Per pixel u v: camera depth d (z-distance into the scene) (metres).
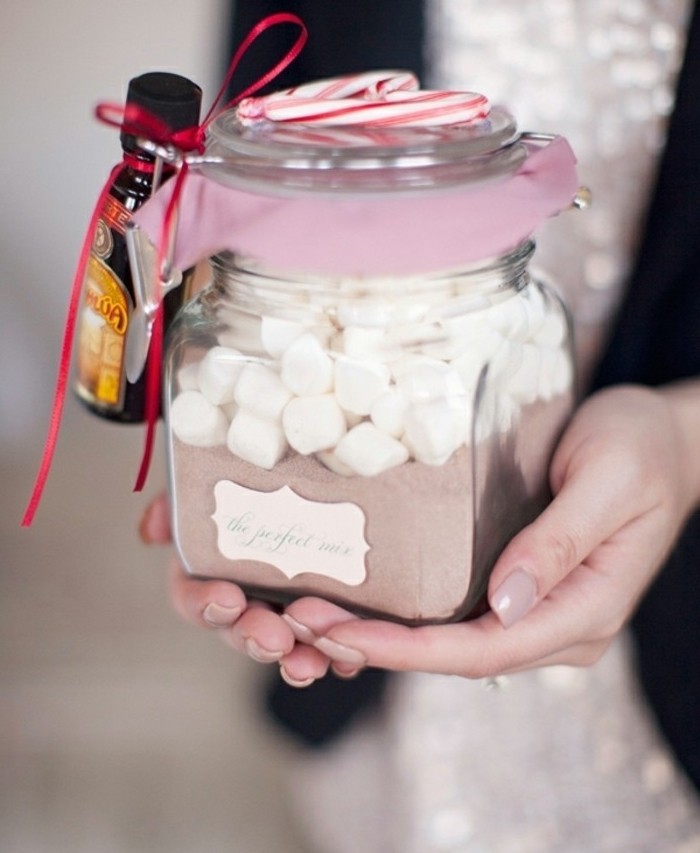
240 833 1.34
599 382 0.88
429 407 0.53
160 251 0.53
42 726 1.48
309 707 1.00
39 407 1.88
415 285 0.54
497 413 0.56
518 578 0.55
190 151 0.57
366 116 0.56
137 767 1.43
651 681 0.90
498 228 0.52
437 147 0.52
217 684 1.55
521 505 0.63
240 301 0.57
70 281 1.84
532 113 0.90
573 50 0.88
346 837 1.10
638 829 1.00
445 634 0.57
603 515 0.59
